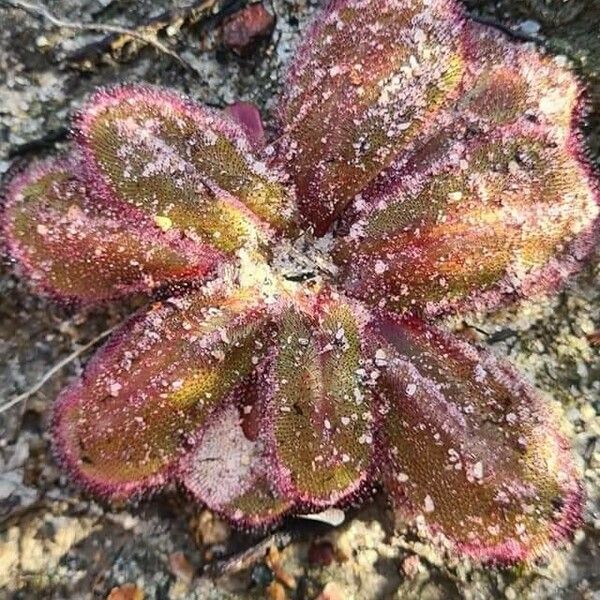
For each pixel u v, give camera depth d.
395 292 0.06
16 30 0.07
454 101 0.06
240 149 0.06
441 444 0.06
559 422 0.06
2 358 0.07
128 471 0.06
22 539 0.06
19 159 0.07
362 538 0.06
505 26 0.07
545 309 0.07
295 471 0.06
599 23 0.07
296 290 0.06
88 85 0.07
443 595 0.06
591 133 0.07
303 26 0.07
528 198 0.06
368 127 0.06
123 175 0.06
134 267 0.06
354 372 0.06
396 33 0.06
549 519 0.06
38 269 0.06
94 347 0.07
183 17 0.07
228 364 0.06
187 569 0.06
